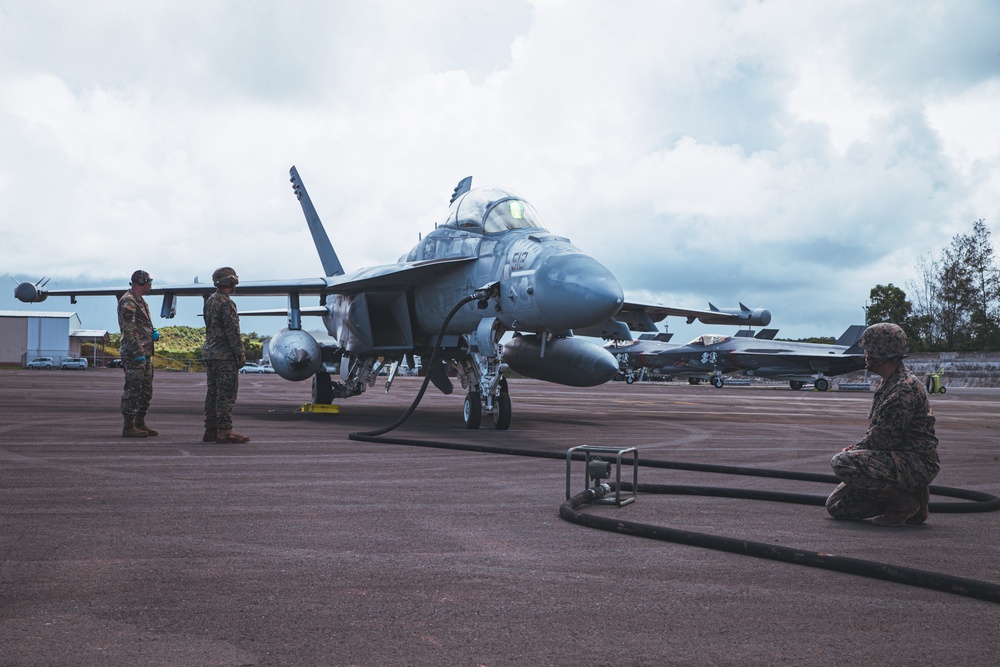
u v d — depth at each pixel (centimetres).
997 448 1105
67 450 823
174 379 4616
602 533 454
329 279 1488
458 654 256
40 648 255
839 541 449
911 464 490
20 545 398
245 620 287
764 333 5631
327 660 249
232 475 663
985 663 255
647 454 920
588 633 279
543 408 2023
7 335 8656
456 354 1405
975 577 370
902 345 504
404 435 1073
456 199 1359
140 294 979
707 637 277
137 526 450
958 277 8025
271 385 3706
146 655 251
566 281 1005
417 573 358
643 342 5509
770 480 713
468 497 576
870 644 272
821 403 2753
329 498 559
